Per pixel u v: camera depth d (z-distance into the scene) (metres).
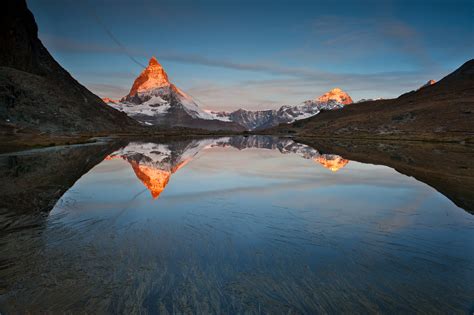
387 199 20.48
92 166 36.78
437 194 22.23
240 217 15.86
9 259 10.81
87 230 13.77
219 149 73.94
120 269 10.16
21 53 133.12
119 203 18.62
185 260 10.84
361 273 10.05
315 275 9.88
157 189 23.06
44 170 32.12
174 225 14.51
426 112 138.00
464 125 110.25
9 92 101.06
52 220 15.18
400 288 9.20
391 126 137.50
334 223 15.07
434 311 8.11
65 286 9.17
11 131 84.31
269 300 8.49
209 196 20.80
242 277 9.70
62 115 116.50
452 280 9.68
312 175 30.81
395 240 12.94
